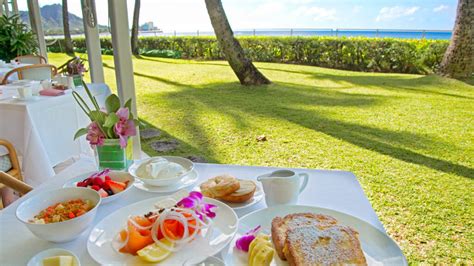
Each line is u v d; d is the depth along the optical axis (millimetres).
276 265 623
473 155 2941
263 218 781
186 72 7855
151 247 648
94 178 940
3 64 3984
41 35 5598
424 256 1676
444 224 1949
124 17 2289
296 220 706
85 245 710
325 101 4887
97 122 1010
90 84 2838
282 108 4551
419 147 3135
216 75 7398
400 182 2457
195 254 650
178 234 674
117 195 894
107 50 11398
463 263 1622
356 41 8055
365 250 677
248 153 3059
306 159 2900
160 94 5531
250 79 6184
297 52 9266
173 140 3428
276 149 3143
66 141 2391
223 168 1086
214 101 5016
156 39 11797
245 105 4746
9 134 2119
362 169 2682
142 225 684
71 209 764
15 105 2059
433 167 2709
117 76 2369
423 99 4906
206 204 775
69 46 10047
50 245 713
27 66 3146
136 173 993
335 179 994
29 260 652
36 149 2059
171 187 959
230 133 3607
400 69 7719
